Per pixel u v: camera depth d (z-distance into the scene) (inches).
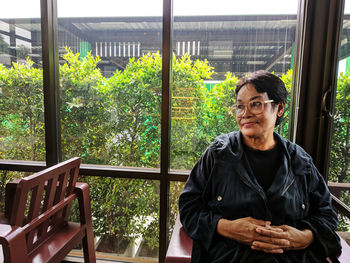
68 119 63.6
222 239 32.2
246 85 31.7
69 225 47.4
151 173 59.0
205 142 58.9
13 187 49.3
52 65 60.1
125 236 65.3
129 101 61.1
